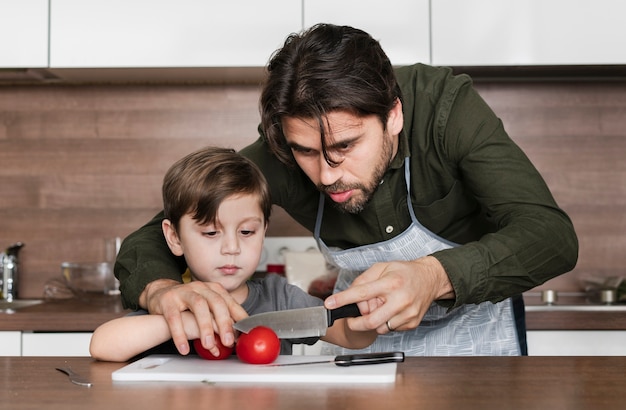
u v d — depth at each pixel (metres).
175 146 2.73
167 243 1.45
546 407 0.85
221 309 1.13
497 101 2.70
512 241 1.21
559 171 2.69
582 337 2.13
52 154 2.73
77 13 2.37
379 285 1.07
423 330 1.59
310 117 1.12
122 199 2.73
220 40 2.37
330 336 1.36
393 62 2.35
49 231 2.74
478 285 1.16
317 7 2.35
